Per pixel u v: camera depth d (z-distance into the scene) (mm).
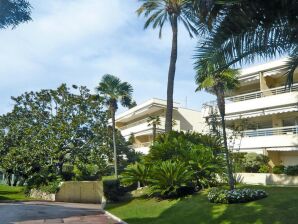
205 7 11031
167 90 32312
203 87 21844
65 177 45594
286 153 33969
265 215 16219
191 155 25500
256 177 28203
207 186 24500
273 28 11383
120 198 28812
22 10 8312
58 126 45000
